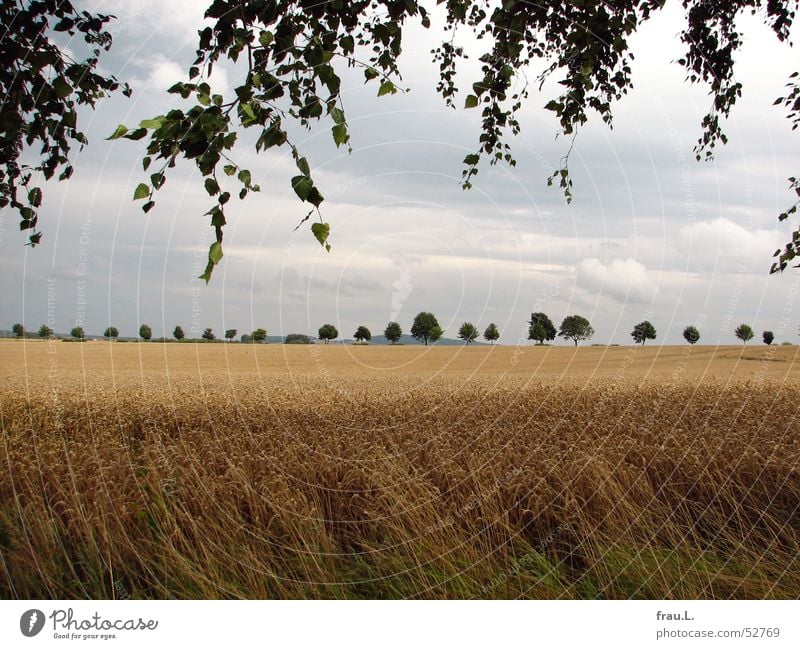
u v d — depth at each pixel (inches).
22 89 161.5
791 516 180.2
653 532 176.6
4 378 725.9
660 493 204.2
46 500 180.9
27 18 154.6
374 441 266.8
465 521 179.2
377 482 196.9
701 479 206.2
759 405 357.7
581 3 172.4
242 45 110.6
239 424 328.5
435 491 194.2
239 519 177.3
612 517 180.1
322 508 191.9
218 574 156.8
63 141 175.5
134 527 170.2
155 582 155.9
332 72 110.0
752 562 163.9
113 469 207.6
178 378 794.2
